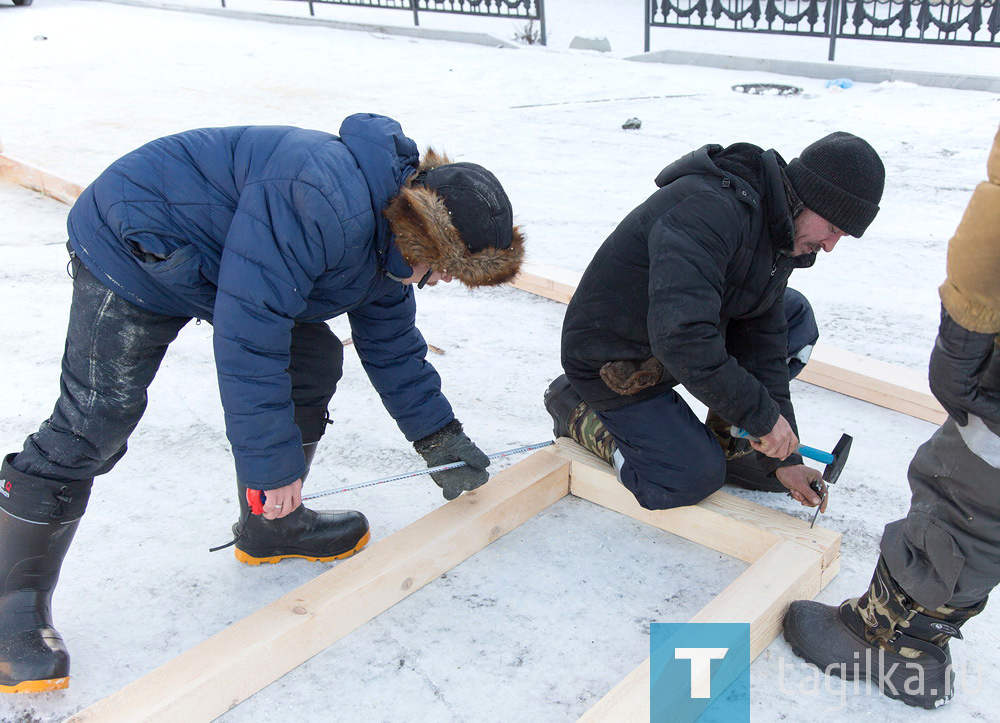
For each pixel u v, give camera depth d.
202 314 2.16
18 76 10.79
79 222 2.02
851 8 12.70
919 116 7.55
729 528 2.61
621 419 2.60
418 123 8.05
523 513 2.83
